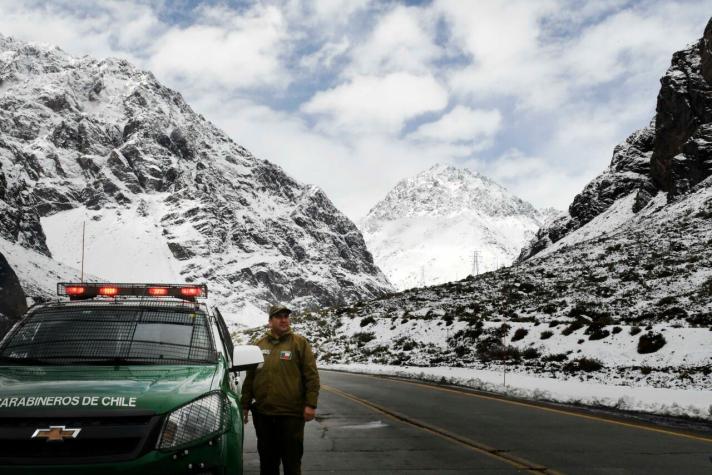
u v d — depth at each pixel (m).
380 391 21.72
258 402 6.57
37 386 4.95
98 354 5.83
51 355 5.78
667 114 100.81
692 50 103.81
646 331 29.72
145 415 4.71
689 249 60.81
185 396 4.98
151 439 4.63
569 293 54.53
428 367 34.56
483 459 9.35
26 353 5.82
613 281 55.66
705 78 96.62
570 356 30.69
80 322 6.21
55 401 4.70
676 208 81.50
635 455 9.57
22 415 4.57
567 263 71.56
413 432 12.20
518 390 20.11
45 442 4.50
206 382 5.30
